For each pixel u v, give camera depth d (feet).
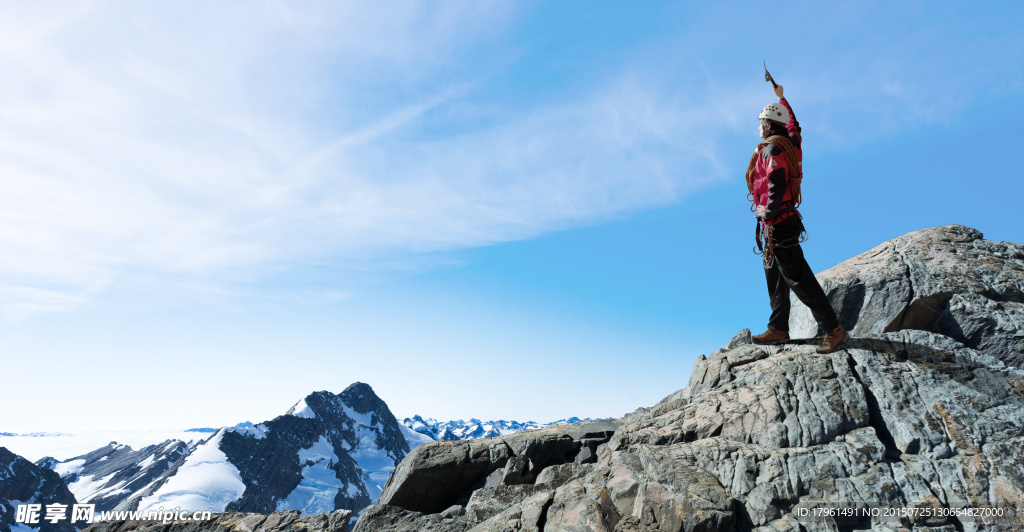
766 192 21.20
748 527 16.69
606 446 24.36
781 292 24.34
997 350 21.27
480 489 23.61
